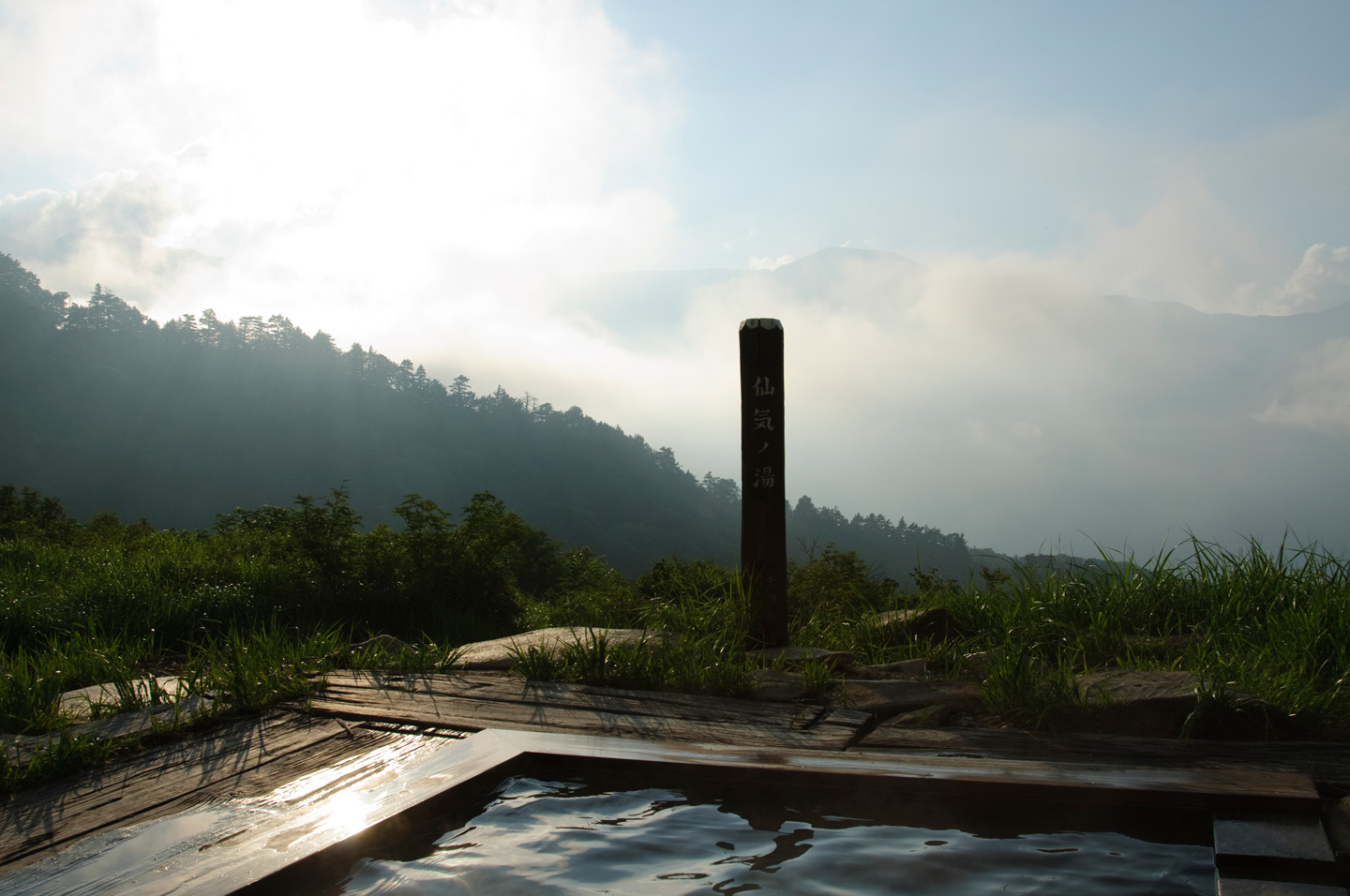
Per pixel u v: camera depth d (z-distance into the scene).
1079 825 1.96
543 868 1.80
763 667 3.79
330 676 3.62
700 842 1.94
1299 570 4.22
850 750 2.57
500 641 4.43
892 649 4.39
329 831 1.84
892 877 1.71
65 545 10.07
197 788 2.32
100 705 3.25
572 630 4.28
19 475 161.75
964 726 2.86
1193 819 1.89
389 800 2.03
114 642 4.50
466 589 7.80
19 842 1.97
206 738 2.81
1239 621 3.92
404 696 3.26
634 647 3.84
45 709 3.13
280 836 1.83
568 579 13.68
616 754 2.37
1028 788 1.99
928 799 2.07
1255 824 1.79
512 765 2.39
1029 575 4.66
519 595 9.30
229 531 10.52
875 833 1.98
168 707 3.19
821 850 1.87
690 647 3.79
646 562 160.75
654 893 1.67
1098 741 2.54
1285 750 2.40
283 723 2.97
